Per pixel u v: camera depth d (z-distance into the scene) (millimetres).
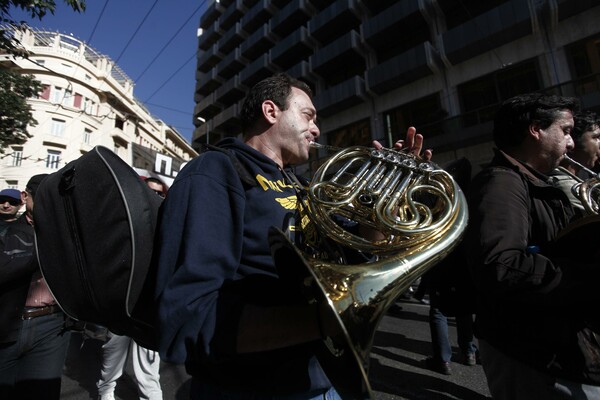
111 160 857
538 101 1269
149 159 10914
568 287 814
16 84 8797
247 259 854
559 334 942
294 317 612
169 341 585
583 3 9367
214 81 26578
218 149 951
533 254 899
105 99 27625
